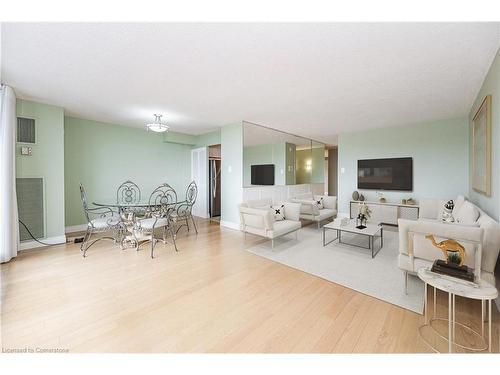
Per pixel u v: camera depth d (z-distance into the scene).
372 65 2.34
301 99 3.40
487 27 1.72
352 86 2.89
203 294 2.15
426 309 1.79
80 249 3.47
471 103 3.56
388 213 5.01
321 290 2.23
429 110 3.95
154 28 1.77
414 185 4.96
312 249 3.51
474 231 1.77
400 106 3.73
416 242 2.05
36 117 3.49
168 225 3.88
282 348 1.46
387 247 3.60
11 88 2.95
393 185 5.21
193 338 1.55
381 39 1.89
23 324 1.67
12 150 2.97
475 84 2.81
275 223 3.84
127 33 1.83
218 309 1.90
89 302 1.99
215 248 3.57
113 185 5.21
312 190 7.11
